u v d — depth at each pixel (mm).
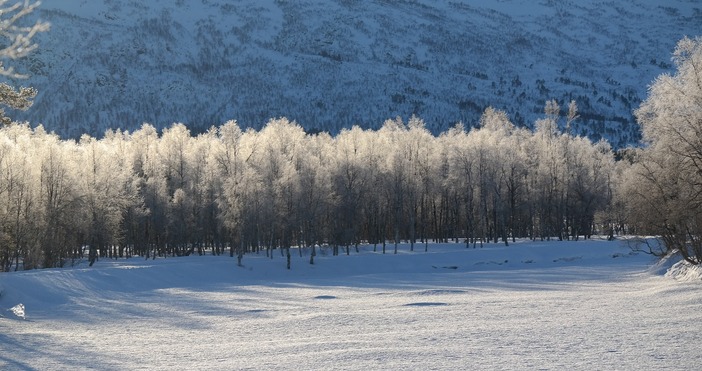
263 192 75438
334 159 89000
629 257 83812
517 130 115750
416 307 40594
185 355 25531
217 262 73000
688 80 41062
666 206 46438
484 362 20906
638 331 26359
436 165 94375
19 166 67062
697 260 50156
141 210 82938
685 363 19469
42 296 49562
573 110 115125
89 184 75875
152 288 60219
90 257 74438
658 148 42938
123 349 27750
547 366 19797
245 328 34125
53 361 24844
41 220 67250
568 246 88375
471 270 78250
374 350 24125
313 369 20875
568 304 38812
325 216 86562
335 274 75688
